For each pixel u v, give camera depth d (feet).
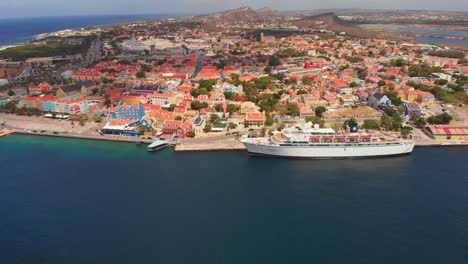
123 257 467.11
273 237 508.12
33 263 459.32
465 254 469.98
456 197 609.42
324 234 513.86
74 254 473.67
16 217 556.51
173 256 469.16
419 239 500.33
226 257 467.11
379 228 525.75
